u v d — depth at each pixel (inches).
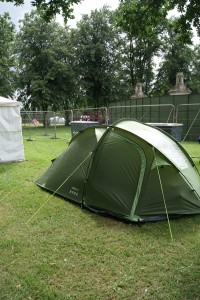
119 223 173.2
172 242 150.7
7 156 354.6
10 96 1139.9
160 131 213.2
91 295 108.6
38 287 112.6
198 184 204.1
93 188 193.5
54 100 1099.9
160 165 177.8
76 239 152.6
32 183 256.8
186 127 629.9
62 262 130.5
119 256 136.1
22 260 132.1
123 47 1357.0
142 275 121.0
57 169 233.6
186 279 118.3
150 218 174.7
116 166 186.7
